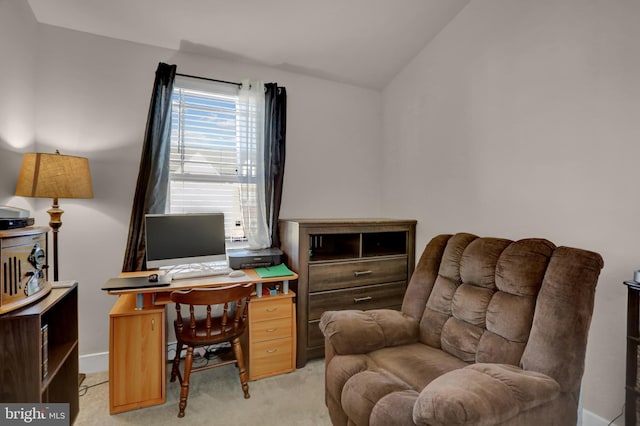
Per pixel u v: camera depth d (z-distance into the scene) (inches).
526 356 53.2
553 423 47.4
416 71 111.7
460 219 95.5
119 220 92.0
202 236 92.1
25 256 55.1
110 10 82.3
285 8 86.4
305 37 98.2
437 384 45.4
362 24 95.4
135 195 89.4
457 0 90.8
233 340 79.4
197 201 102.6
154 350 75.6
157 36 91.9
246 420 71.2
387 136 127.0
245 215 101.6
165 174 91.6
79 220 88.8
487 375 47.4
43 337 56.7
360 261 102.5
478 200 89.7
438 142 103.2
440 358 64.6
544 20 73.9
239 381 86.7
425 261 80.7
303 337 94.3
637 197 59.8
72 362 69.7
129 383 73.8
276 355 89.7
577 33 68.0
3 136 70.1
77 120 87.6
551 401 46.9
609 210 63.5
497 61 84.4
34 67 82.7
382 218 125.5
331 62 111.2
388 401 49.4
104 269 91.1
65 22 84.9
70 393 69.3
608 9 63.2
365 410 51.4
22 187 72.0
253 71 108.5
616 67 62.3
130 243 88.7
